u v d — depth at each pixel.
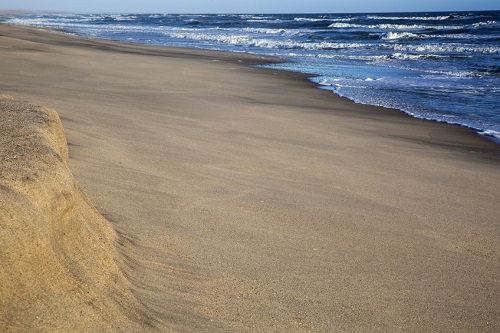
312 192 5.46
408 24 61.41
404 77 18.52
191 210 4.46
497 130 10.08
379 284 3.52
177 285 3.02
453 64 23.03
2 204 2.15
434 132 9.73
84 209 2.99
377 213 5.00
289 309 3.02
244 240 3.96
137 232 3.71
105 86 12.07
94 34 46.09
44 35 30.61
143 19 104.88
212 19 99.88
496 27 47.19
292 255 3.80
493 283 3.75
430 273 3.79
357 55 27.75
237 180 5.57
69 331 2.10
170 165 5.80
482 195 5.98
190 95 11.91
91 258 2.62
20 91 9.91
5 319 1.92
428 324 3.10
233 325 2.73
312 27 60.69
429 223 4.87
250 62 22.98
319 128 9.22
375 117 10.98
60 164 2.80
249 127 8.66
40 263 2.18
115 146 6.24
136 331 2.36
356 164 6.91
